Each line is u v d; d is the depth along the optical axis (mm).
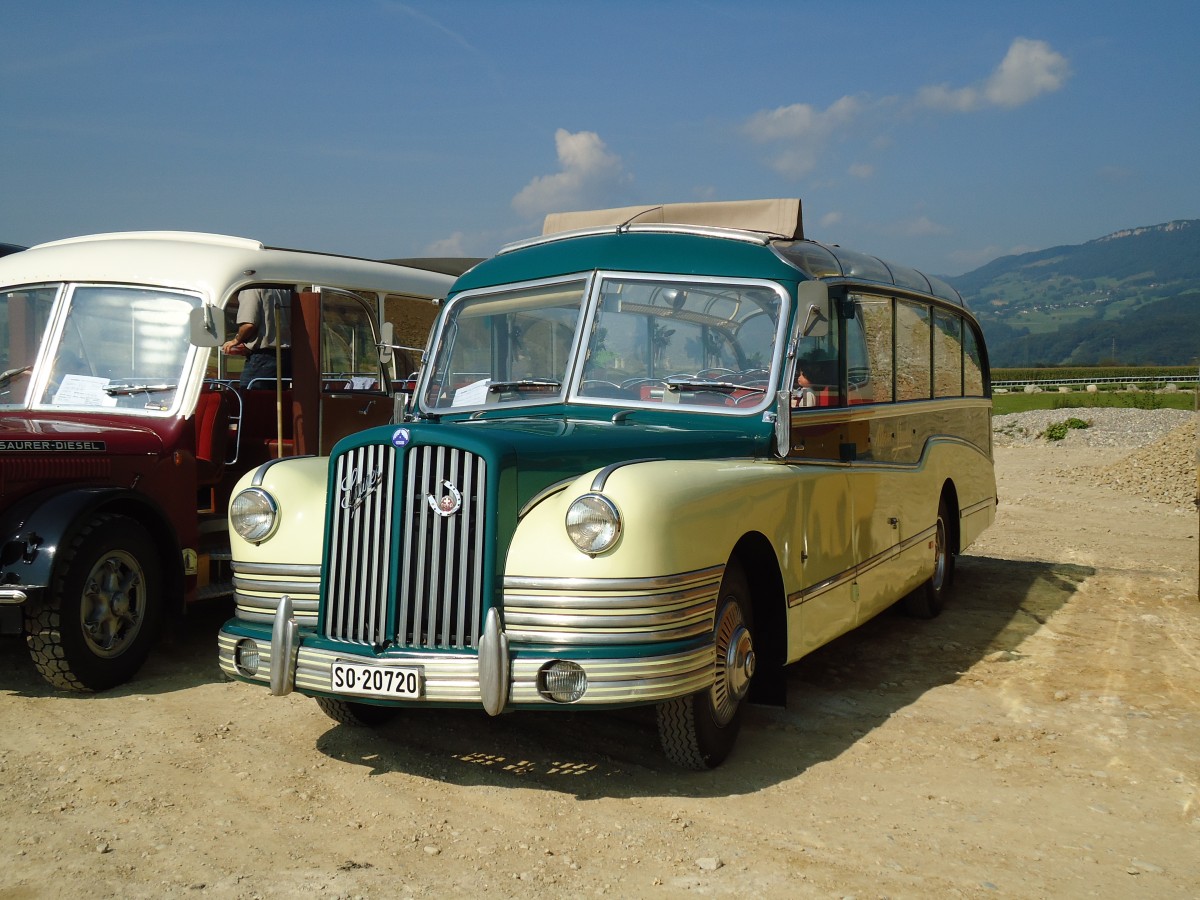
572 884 3666
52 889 3600
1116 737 5281
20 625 5691
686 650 4238
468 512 4285
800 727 5469
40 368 7055
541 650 4168
